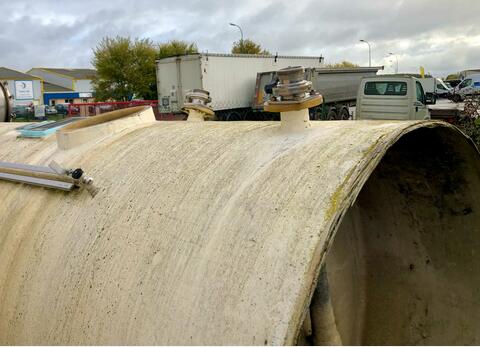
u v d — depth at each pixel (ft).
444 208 7.05
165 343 5.07
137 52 138.31
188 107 13.32
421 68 91.45
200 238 5.50
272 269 4.63
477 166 6.24
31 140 10.66
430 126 5.76
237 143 6.98
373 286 8.29
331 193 4.92
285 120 6.84
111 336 5.63
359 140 5.68
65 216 7.30
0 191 8.87
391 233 7.98
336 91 69.72
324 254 4.47
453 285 7.16
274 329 4.29
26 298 6.92
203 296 4.99
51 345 6.30
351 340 8.07
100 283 6.09
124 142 8.54
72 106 79.66
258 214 5.24
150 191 6.68
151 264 5.74
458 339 6.93
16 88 180.55
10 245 7.67
